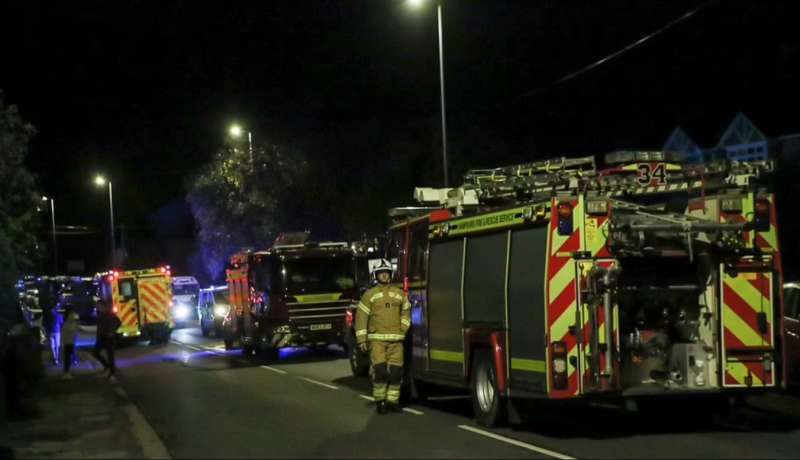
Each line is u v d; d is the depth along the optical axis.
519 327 11.48
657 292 11.43
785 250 24.61
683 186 11.98
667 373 11.46
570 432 11.94
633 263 11.47
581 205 10.90
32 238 21.12
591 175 12.50
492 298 12.14
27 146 20.78
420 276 14.44
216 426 13.25
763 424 12.57
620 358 11.15
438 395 15.95
